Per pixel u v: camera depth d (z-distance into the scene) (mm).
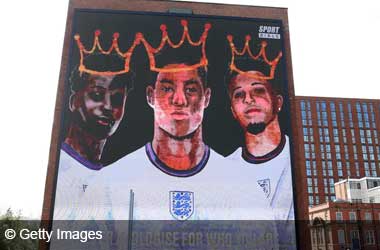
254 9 27031
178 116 23891
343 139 140625
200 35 25656
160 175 22734
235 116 24281
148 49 25031
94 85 24078
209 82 24750
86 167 22531
